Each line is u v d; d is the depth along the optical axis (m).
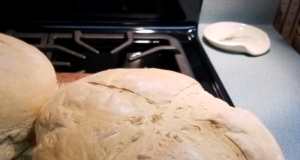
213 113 0.21
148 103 0.21
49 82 0.25
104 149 0.19
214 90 0.34
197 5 0.44
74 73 0.34
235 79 0.37
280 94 0.35
